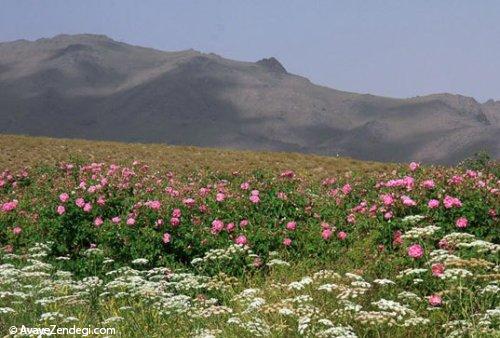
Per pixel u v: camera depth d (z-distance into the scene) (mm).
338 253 12391
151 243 13078
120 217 14547
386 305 7914
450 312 8586
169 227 13547
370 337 8141
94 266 12898
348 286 9305
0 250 14211
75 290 10688
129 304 10039
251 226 13789
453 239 10336
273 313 8789
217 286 10531
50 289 10125
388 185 13516
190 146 45906
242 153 42469
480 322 7648
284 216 14867
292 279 11094
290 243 13016
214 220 14102
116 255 13094
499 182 14008
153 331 8859
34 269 11836
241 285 11328
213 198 15438
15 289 10344
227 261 12320
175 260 13086
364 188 16641
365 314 7867
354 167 37750
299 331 7902
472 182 13734
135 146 43812
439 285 9227
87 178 21266
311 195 16203
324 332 7504
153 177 22234
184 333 8703
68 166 27688
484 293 8492
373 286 9711
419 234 10461
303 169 36469
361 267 11305
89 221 14812
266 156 41438
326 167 37812
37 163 33844
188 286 10430
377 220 12891
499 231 11867
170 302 9328
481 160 21719
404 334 8117
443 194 13016
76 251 13891
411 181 13359
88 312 9695
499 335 7480
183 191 16688
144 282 10664
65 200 14922
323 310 8664
